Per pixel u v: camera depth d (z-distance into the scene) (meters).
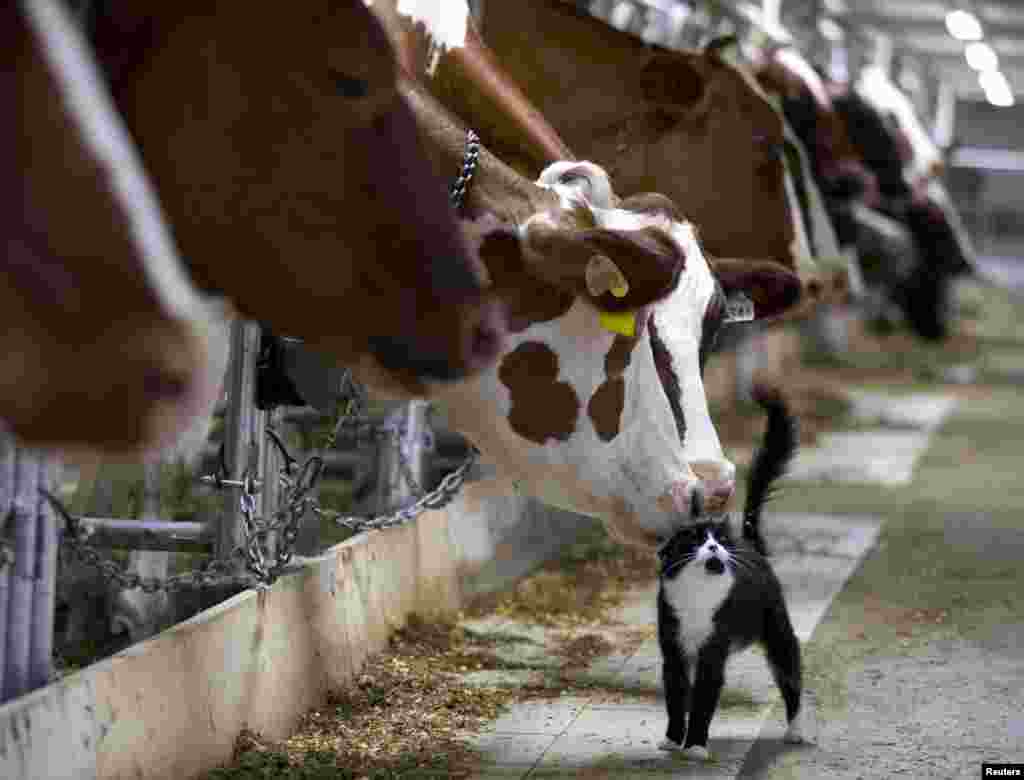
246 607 6.24
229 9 4.12
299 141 4.18
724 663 6.21
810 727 6.75
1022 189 42.75
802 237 9.18
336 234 4.23
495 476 9.73
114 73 4.07
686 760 6.26
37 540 5.16
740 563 6.26
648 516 5.92
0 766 4.60
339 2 4.20
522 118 6.53
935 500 13.31
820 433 18.02
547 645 8.22
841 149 11.07
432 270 4.25
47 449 3.54
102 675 5.21
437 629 8.23
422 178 4.30
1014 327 34.59
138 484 7.77
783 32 11.89
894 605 9.20
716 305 6.18
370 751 6.30
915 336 28.12
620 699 7.19
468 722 6.75
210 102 4.12
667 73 8.84
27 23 3.42
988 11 19.20
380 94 4.26
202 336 3.55
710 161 8.95
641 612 9.06
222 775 5.81
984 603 9.27
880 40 19.75
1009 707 7.06
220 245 4.23
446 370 4.30
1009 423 19.34
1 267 3.38
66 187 3.39
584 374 5.80
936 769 6.18
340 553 7.35
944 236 15.20
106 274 3.41
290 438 8.93
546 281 5.69
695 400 6.00
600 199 5.98
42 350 3.41
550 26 8.70
